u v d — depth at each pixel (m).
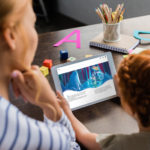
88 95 0.92
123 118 0.85
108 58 0.97
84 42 1.36
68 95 0.90
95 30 1.50
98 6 2.99
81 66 0.94
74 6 3.42
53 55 1.25
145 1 2.40
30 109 0.89
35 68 0.62
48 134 0.51
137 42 1.29
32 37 0.50
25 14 0.47
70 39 1.41
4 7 0.42
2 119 0.45
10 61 0.48
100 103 0.93
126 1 2.62
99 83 0.94
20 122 0.47
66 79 0.91
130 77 0.57
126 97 0.60
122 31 1.45
